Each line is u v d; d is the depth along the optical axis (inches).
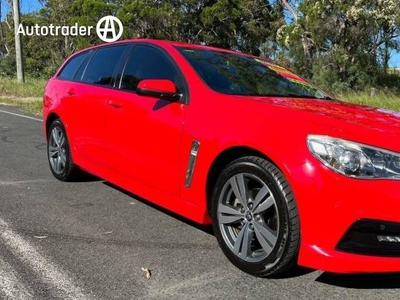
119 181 187.8
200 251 154.2
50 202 201.6
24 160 283.7
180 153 154.6
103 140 193.6
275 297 125.6
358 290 130.4
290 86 182.1
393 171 118.5
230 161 144.0
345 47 983.0
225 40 1423.5
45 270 137.7
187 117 153.9
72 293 125.2
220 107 147.3
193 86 159.3
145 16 1278.3
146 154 168.7
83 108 209.6
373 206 115.9
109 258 147.3
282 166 125.0
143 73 182.9
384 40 1017.5
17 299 121.3
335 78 949.2
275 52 1429.6
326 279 135.9
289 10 1192.8
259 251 137.1
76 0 1416.1
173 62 171.8
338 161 118.6
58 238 162.1
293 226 124.0
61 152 234.4
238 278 135.8
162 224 178.1
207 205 149.1
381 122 136.3
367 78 975.0
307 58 1035.3
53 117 242.1
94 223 177.6
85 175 235.3
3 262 142.2
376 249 120.2
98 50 222.5
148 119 167.6
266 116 135.2
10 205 195.8
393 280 136.5
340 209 117.4
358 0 922.7
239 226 143.0
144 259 147.2
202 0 1363.2
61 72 249.0
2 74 1384.1
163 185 162.7
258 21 1441.9
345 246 119.6
